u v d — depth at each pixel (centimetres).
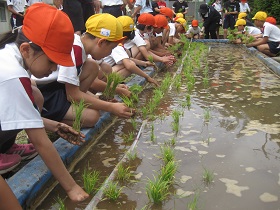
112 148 319
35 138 212
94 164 289
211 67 725
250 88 524
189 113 405
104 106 329
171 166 252
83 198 229
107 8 784
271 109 414
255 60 822
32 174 246
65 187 229
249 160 282
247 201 226
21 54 205
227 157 289
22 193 222
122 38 321
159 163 283
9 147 281
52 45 200
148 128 360
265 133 339
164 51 748
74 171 279
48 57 201
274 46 920
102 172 276
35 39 199
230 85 546
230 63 780
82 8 688
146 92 512
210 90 514
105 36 312
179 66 719
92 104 325
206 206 221
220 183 248
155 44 729
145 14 636
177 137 334
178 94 493
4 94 198
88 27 318
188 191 239
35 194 237
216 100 458
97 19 314
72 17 609
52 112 316
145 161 287
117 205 226
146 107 434
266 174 260
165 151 284
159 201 228
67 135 285
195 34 1371
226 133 341
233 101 452
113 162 292
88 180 244
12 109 200
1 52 208
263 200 227
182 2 1536
